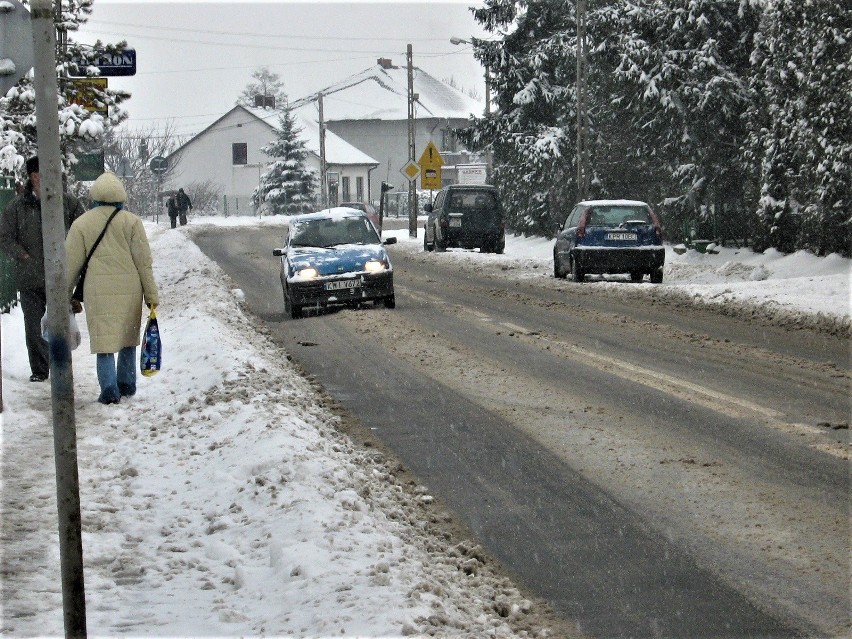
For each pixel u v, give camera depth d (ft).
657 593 23.88
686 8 148.46
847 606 22.88
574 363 56.44
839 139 110.22
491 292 97.55
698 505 30.53
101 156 93.15
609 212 105.50
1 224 46.80
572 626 22.02
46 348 48.19
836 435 39.01
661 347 62.39
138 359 52.80
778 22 120.98
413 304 86.38
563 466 35.22
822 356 58.65
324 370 55.01
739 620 22.21
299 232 84.99
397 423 42.19
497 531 28.66
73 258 43.29
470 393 48.24
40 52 18.22
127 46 87.61
